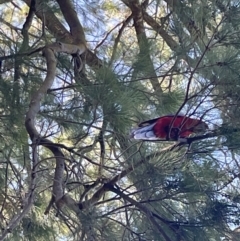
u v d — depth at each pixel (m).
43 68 2.78
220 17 2.51
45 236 2.95
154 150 2.58
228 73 2.38
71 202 2.47
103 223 2.51
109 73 2.39
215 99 2.43
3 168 2.76
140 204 2.43
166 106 2.68
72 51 2.76
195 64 2.46
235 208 2.30
